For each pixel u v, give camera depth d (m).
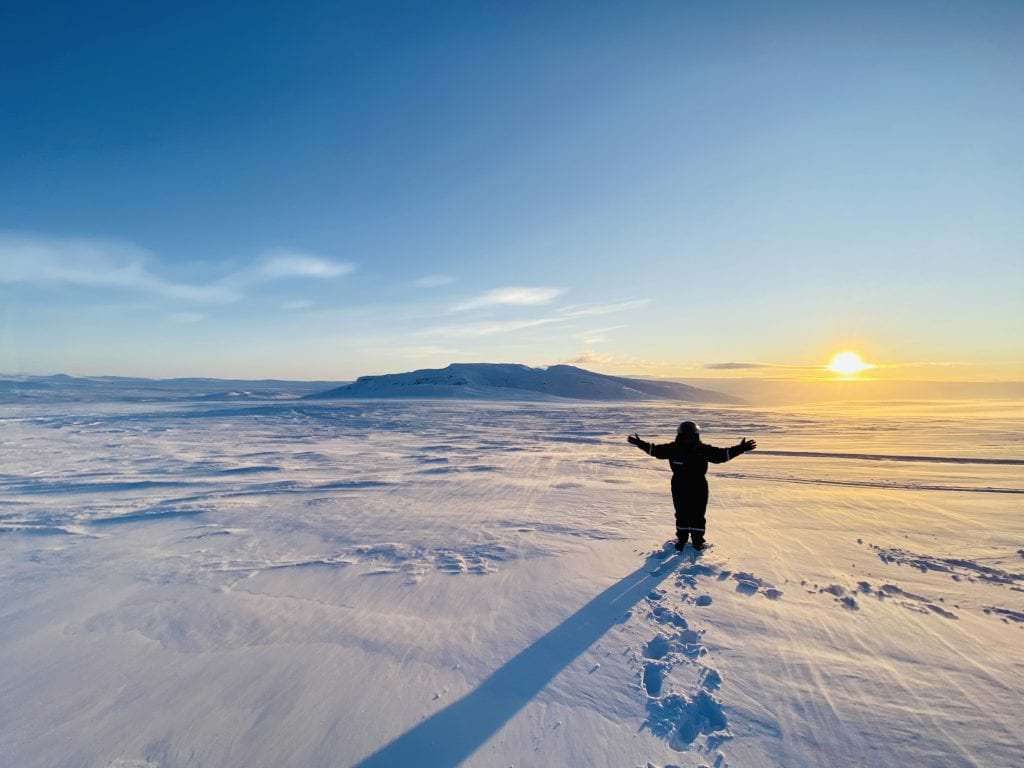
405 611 3.90
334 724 2.54
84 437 22.16
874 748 2.26
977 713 2.50
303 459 14.73
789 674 2.87
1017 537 5.79
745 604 3.85
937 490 9.10
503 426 30.30
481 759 2.26
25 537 6.42
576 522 6.73
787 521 6.64
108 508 8.12
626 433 25.03
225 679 2.98
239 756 2.32
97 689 2.91
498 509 7.68
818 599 3.95
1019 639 3.29
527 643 3.32
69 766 2.28
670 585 4.26
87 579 4.80
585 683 2.84
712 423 33.25
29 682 3.00
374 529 6.54
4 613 4.04
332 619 3.78
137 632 3.64
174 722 2.58
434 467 12.93
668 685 2.78
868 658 3.04
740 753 2.25
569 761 2.24
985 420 33.53
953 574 4.52
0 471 12.43
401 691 2.81
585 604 3.93
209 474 11.84
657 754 2.27
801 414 47.50
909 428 26.53
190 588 4.51
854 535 5.90
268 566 5.11
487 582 4.48
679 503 5.28
